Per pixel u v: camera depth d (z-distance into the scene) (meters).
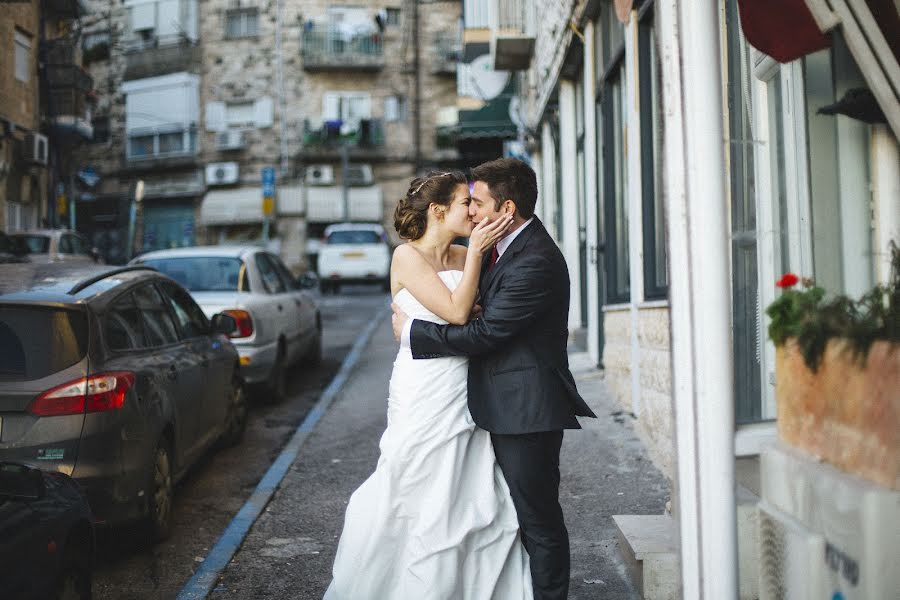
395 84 39.91
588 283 9.96
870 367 2.46
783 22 3.41
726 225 2.82
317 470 6.66
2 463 3.10
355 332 16.06
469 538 3.38
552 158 14.00
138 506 4.75
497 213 3.41
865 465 2.48
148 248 40.56
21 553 3.01
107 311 4.96
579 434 6.95
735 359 3.70
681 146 2.83
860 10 3.12
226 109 39.97
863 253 3.41
